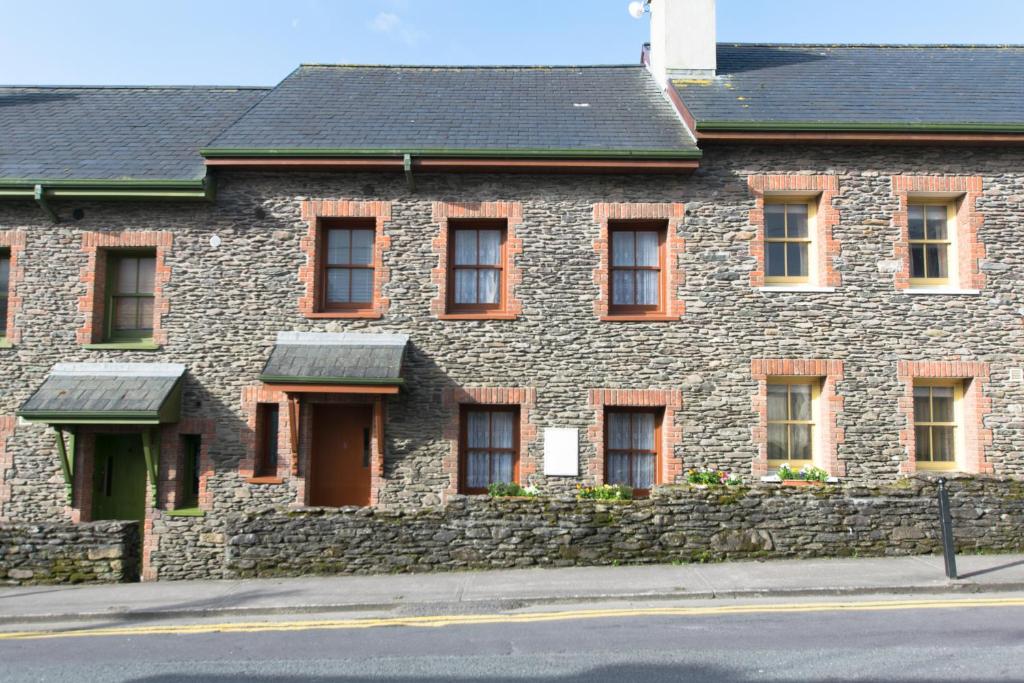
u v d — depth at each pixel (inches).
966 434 524.4
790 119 529.0
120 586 455.2
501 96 627.5
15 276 529.3
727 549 451.2
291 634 336.8
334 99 613.9
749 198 529.7
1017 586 383.9
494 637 319.6
